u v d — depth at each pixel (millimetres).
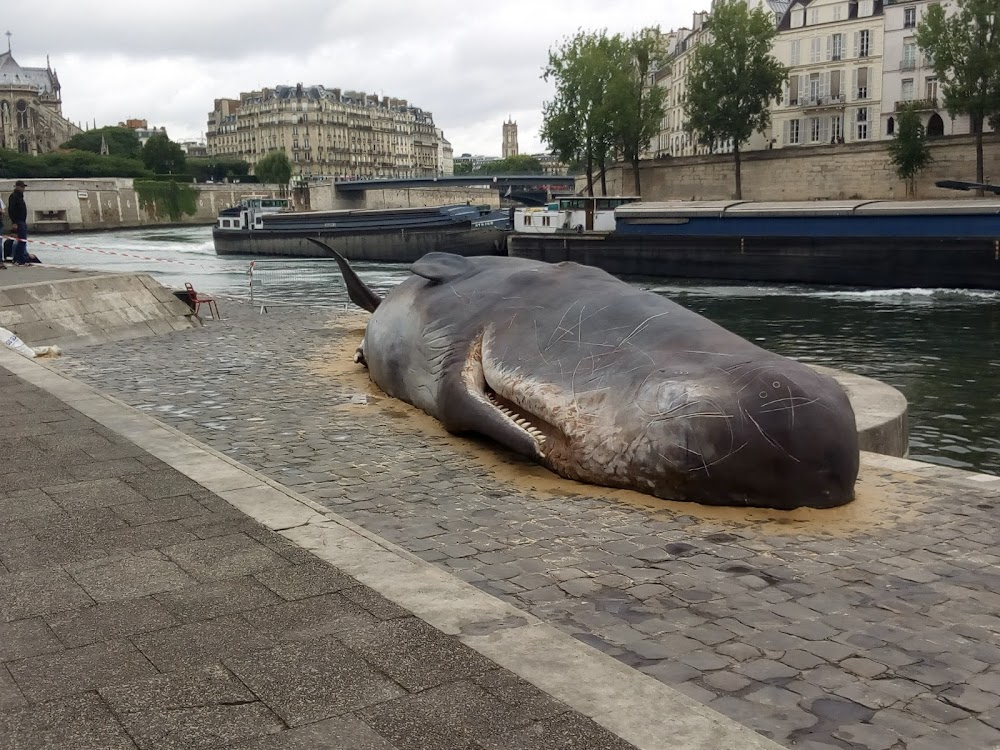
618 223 49188
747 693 4160
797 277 42469
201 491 6449
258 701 3639
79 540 5504
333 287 39562
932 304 33688
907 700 4102
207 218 128375
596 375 7898
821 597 5320
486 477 8039
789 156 66188
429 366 10172
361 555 5230
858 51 73062
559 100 73250
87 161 135250
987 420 15531
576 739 3375
